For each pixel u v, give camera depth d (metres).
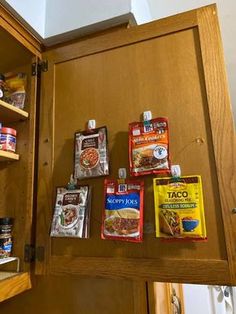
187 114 0.74
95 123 0.84
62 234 0.77
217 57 0.73
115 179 0.77
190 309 1.37
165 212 0.69
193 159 0.70
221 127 0.69
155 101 0.78
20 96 0.96
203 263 0.64
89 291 0.86
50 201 0.84
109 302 0.83
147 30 0.83
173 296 1.10
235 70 1.76
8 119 0.94
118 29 0.94
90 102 0.87
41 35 0.99
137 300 0.80
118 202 0.74
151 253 0.70
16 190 0.90
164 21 0.82
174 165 0.71
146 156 0.73
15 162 0.92
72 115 0.88
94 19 0.95
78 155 0.82
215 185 0.67
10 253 0.84
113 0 0.94
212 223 0.65
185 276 0.65
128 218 0.72
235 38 1.46
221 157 0.67
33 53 0.97
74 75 0.91
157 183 0.72
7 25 0.85
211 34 0.75
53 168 0.86
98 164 0.79
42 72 0.97
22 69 1.00
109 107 0.83
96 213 0.77
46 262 0.80
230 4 1.23
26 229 0.84
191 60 0.76
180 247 0.67
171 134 0.74
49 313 0.89
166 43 0.81
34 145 0.91
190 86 0.75
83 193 0.79
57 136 0.89
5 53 0.96
